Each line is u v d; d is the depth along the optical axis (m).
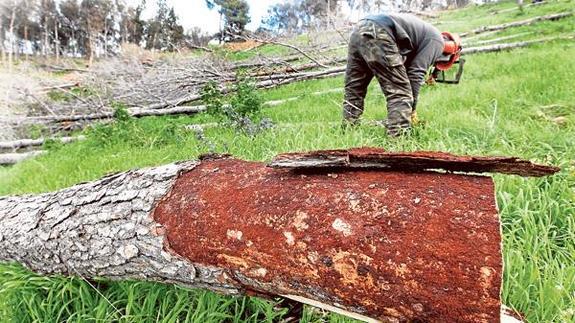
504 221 2.35
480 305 1.03
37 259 2.18
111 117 8.54
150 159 4.39
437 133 3.72
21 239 2.20
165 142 5.42
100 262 1.94
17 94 9.58
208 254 1.51
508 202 2.38
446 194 1.19
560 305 1.79
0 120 8.38
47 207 2.20
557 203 2.36
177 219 1.63
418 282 1.10
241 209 1.46
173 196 1.72
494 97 4.83
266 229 1.37
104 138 5.87
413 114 4.04
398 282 1.12
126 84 9.65
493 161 1.18
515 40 10.67
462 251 1.07
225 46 9.91
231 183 1.60
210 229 1.50
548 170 1.18
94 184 2.15
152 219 1.71
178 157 4.29
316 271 1.26
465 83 6.00
